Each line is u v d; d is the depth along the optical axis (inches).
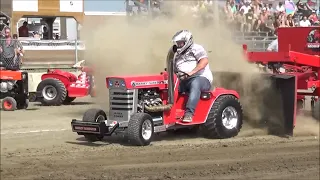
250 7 884.6
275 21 880.9
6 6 1027.3
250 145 387.5
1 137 425.7
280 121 431.2
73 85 681.0
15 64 683.4
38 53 941.2
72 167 319.3
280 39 535.5
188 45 389.7
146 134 381.4
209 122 403.2
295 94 419.8
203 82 395.2
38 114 582.2
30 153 358.9
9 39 701.3
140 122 373.4
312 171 316.2
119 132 389.1
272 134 434.6
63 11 1063.0
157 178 295.0
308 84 455.5
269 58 489.7
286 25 880.9
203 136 420.5
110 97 389.1
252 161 338.6
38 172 308.2
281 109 429.1
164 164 327.3
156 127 389.1
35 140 410.6
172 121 395.9
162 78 399.9
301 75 459.8
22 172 308.2
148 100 390.9
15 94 630.5
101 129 375.9
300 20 880.9
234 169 317.4
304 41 516.7
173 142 397.1
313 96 475.8
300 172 313.6
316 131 441.4
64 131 454.0
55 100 670.5
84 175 300.8
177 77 394.6
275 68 487.8
